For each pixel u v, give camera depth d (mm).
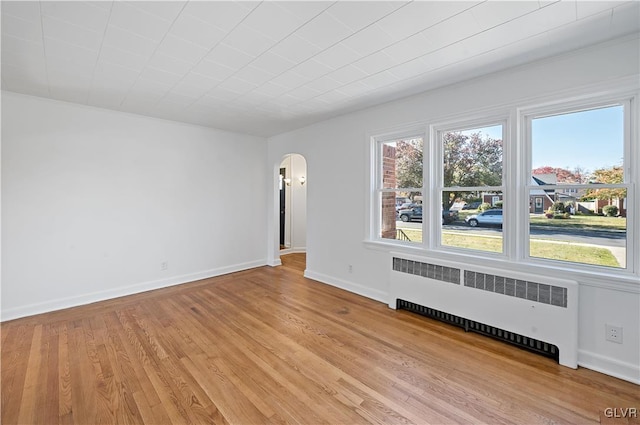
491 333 2779
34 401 1933
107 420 1784
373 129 3816
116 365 2346
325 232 4547
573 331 2285
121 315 3326
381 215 3926
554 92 2418
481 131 3002
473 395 1991
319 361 2408
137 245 4117
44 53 2363
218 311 3451
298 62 2537
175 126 4465
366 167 3916
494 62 2539
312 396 1993
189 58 2459
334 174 4371
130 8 1796
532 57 2443
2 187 3160
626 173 2223
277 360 2420
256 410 1865
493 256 2906
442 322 3141
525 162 2682
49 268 3441
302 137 4895
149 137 4207
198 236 4770
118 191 3941
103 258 3830
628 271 2209
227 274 5098
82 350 2566
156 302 3742
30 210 3318
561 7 1783
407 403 1923
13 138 3205
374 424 1748
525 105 2586
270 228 5711
